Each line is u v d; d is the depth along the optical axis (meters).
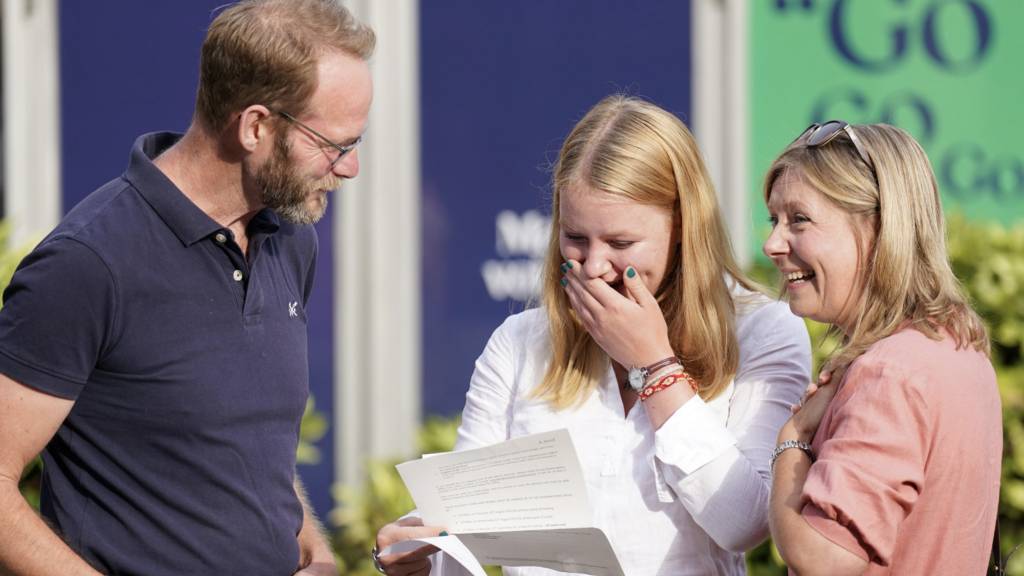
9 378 8.12
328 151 8.62
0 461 8.13
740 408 9.07
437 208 18.08
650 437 9.07
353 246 17.84
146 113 17.59
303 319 9.59
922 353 7.63
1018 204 19.39
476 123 18.12
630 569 8.95
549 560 8.61
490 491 8.59
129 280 8.30
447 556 9.57
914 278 7.90
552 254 9.52
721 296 9.12
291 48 8.35
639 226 8.91
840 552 7.36
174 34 17.59
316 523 10.08
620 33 18.42
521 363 9.75
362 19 17.70
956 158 19.20
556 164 9.43
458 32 18.06
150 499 8.55
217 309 8.66
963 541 7.63
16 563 8.07
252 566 8.82
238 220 8.98
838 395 7.80
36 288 8.11
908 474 7.35
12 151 17.41
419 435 17.17
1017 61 19.30
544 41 18.28
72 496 8.60
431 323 18.09
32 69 17.45
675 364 8.87
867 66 18.97
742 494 8.53
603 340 8.98
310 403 16.89
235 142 8.53
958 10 19.12
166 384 8.45
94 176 17.55
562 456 8.16
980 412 7.68
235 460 8.71
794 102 18.81
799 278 8.27
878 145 8.05
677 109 18.55
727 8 18.45
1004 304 15.52
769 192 8.52
